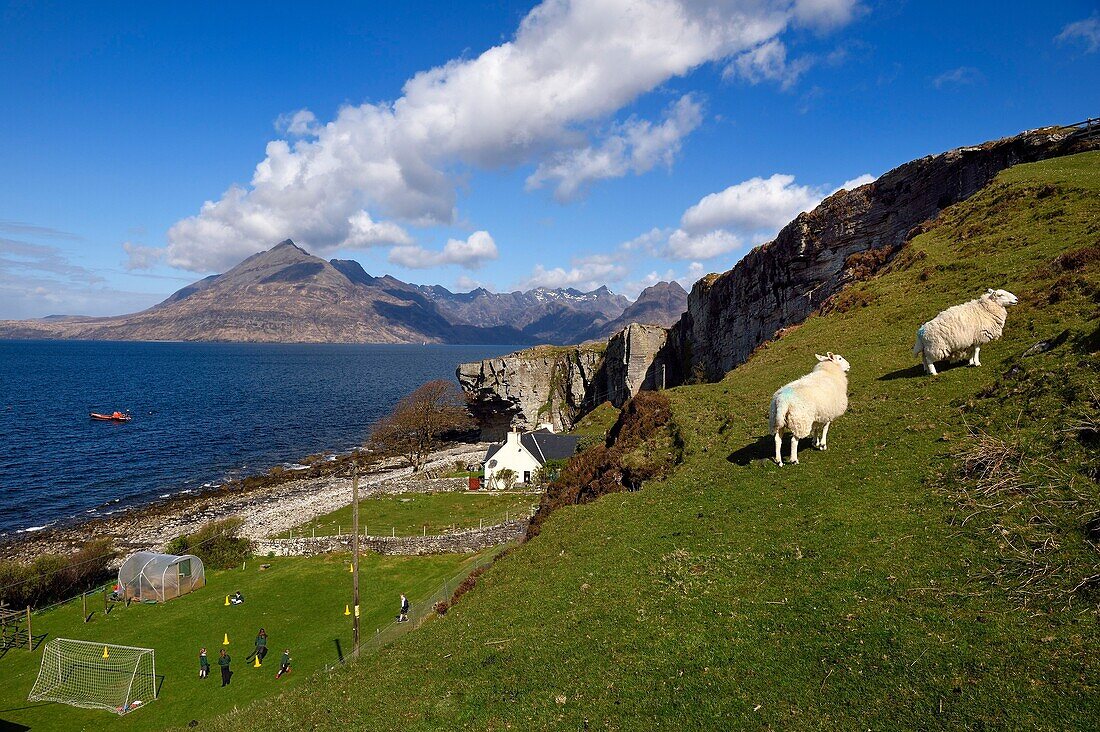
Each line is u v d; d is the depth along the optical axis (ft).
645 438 116.57
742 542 64.34
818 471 73.82
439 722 51.47
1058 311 89.81
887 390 91.56
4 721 101.65
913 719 36.19
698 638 50.55
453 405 459.73
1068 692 34.30
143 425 478.59
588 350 451.94
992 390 73.82
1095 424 54.60
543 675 53.21
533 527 111.04
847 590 49.96
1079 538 45.27
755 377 131.34
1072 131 180.96
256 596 154.30
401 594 151.84
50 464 344.90
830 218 229.25
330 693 67.51
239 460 370.12
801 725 38.42
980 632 40.78
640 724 43.06
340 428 486.79
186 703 105.50
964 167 197.36
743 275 284.61
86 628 138.72
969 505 54.90
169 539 218.38
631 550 72.49
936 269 145.79
